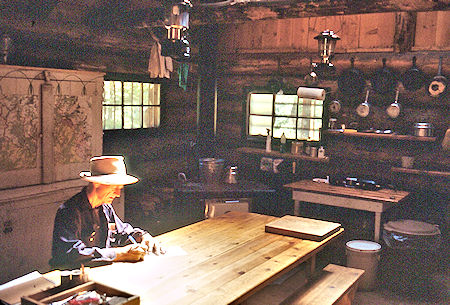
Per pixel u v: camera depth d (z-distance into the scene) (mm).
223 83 7355
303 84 6660
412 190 5949
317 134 6715
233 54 7184
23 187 4242
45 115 4406
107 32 5605
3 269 4094
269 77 6949
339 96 6387
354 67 6004
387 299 4699
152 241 3230
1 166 4066
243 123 7238
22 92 4207
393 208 5977
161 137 6586
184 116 6980
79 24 5238
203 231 3713
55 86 4496
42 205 4418
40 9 4715
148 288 2504
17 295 2373
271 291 3248
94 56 5480
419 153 5918
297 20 6594
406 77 5723
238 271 2799
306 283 3648
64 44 5105
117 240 3473
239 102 7254
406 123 5980
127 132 6023
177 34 4754
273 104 6977
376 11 4543
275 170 6703
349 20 6203
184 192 5859
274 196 6836
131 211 5848
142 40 6105
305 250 3264
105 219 3416
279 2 5027
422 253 5422
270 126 7066
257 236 3602
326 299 3330
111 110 5812
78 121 4789
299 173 6766
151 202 5848
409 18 5562
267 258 3061
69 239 3055
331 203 5613
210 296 2410
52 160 4504
